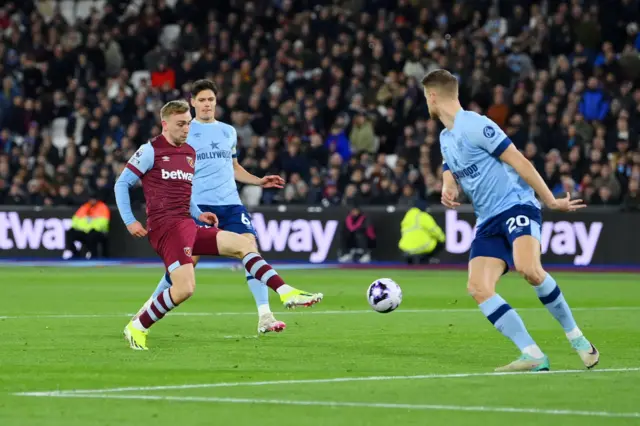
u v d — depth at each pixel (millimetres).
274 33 54625
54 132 55625
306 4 55062
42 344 17875
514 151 14656
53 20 57562
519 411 11539
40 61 56062
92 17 57344
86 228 47219
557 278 36906
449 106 15172
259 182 20484
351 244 44969
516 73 49500
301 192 46125
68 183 49094
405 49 50875
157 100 51406
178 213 17234
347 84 50625
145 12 56656
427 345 17828
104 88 54812
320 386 13258
